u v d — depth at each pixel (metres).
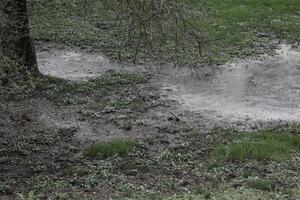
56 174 14.81
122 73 23.33
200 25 28.50
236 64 24.48
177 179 14.14
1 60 14.84
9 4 18.97
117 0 15.12
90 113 19.36
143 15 14.50
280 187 13.22
